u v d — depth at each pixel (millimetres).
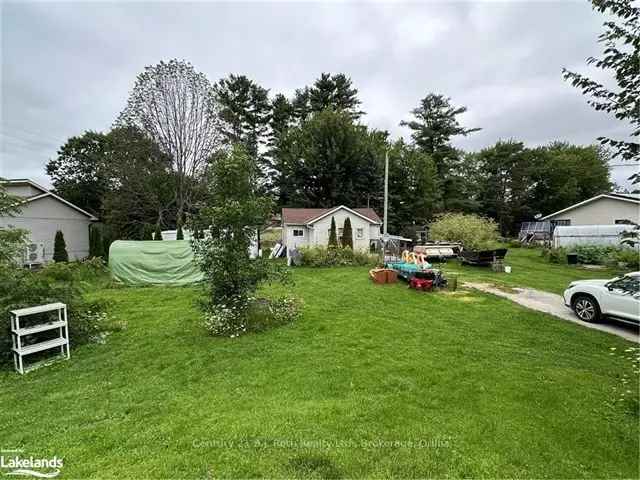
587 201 22641
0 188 6555
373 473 2469
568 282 11492
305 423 3162
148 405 3660
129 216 22922
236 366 4742
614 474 2469
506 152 39625
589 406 3439
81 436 3049
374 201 30812
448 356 4945
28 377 4621
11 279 5426
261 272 6816
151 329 6758
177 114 21375
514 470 2504
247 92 33625
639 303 6082
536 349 5242
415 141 34688
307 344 5598
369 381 4137
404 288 10555
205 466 2562
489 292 9883
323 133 28656
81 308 6199
